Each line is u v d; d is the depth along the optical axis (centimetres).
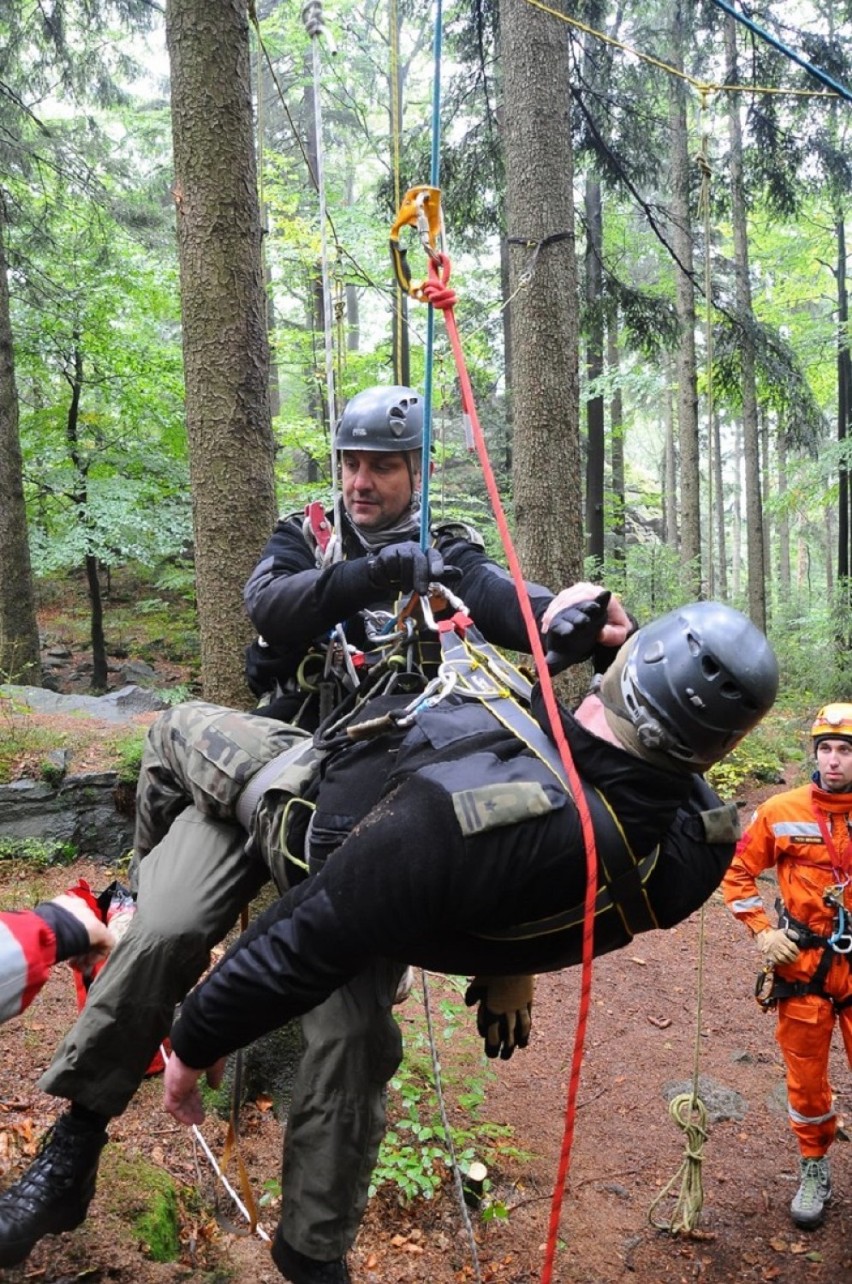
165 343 1393
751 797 952
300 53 1533
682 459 1378
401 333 274
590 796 159
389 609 216
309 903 163
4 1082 356
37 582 1906
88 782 633
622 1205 386
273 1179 332
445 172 1040
